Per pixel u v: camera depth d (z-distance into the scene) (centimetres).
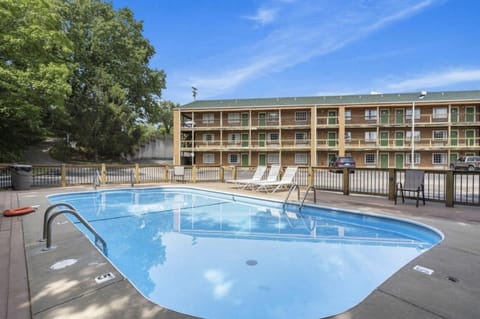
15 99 1354
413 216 589
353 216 656
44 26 1402
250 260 429
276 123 2981
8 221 530
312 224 651
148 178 1422
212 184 1264
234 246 497
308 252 465
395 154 2770
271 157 2962
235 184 1252
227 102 3216
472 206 691
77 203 891
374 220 616
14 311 226
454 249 378
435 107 2694
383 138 2792
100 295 252
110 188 1075
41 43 1350
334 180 1239
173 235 566
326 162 2853
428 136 2717
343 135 2709
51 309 229
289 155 2942
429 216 588
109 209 811
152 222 669
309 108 2834
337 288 336
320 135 2909
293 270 391
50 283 275
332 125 2795
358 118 2825
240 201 934
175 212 773
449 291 262
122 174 1547
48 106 1709
